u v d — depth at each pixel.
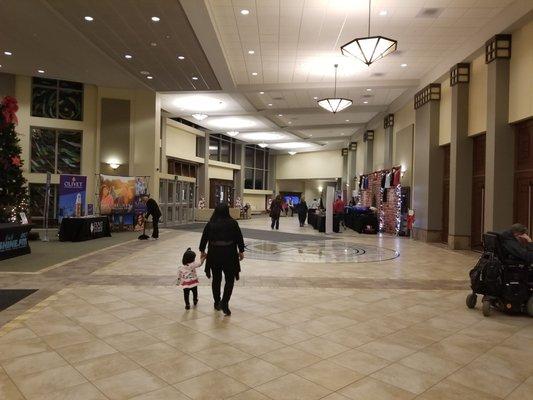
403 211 16.97
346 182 31.59
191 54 12.47
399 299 6.02
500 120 10.09
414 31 11.02
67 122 16.48
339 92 17.08
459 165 12.38
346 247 12.42
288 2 9.54
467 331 4.60
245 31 11.24
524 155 9.76
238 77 15.71
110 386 3.09
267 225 21.70
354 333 4.44
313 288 6.61
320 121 23.66
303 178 35.78
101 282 6.68
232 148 31.12
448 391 3.11
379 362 3.65
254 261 9.29
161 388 3.07
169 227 18.78
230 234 5.02
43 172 16.41
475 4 9.49
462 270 8.61
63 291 6.04
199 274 7.57
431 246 13.21
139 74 14.76
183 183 21.91
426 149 14.67
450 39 11.58
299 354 3.80
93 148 16.83
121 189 15.32
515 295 5.15
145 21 10.14
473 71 12.06
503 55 10.04
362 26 10.78
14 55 13.23
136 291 6.11
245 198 33.84
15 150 11.46
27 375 3.26
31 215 16.23
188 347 3.91
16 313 4.91
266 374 3.35
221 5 9.77
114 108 16.83
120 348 3.85
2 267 7.94
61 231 12.36
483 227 11.72
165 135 22.11
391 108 19.11
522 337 4.41
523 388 3.18
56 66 14.27
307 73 15.05
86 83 16.45
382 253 11.20
